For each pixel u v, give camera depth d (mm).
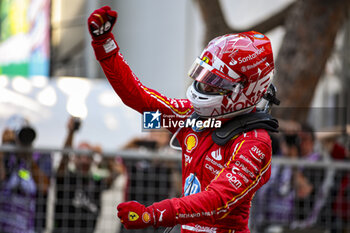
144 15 15492
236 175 4336
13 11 19281
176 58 14812
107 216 9984
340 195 10039
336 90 14273
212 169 4734
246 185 4344
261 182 4504
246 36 4766
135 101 5160
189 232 4898
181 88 14586
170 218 4145
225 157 4664
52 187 9664
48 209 9609
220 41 4711
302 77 12641
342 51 14555
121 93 5133
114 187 10031
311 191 10039
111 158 9938
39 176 9562
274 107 12461
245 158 4410
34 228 9477
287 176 10008
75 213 9719
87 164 9812
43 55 17609
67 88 12828
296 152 10531
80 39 16906
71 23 17312
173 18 14875
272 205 9938
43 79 12867
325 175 10094
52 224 9625
